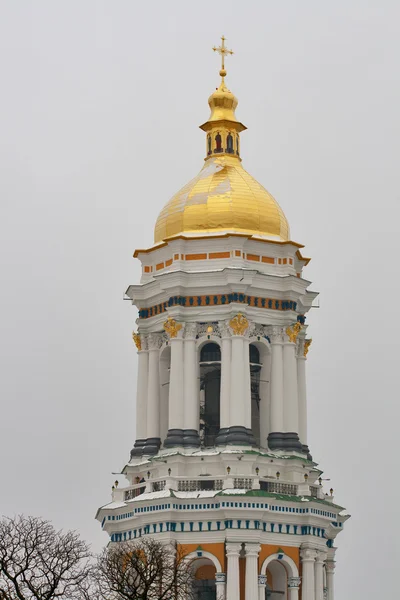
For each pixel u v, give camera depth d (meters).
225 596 113.75
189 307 120.69
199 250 121.69
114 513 119.69
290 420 120.56
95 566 118.56
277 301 122.00
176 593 107.31
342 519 121.88
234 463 116.62
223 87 129.12
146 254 124.94
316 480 121.81
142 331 124.19
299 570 116.62
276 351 121.31
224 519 114.88
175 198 124.62
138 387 123.75
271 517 115.88
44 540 110.25
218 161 126.31
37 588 106.00
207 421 122.44
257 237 121.81
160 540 115.25
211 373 123.31
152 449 121.31
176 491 116.50
